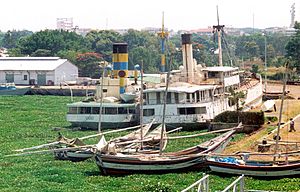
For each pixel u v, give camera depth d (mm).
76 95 173375
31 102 153750
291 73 180625
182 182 57562
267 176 58094
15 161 70875
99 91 109875
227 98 106875
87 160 70688
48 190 55312
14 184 57938
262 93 138875
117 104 101062
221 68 114250
